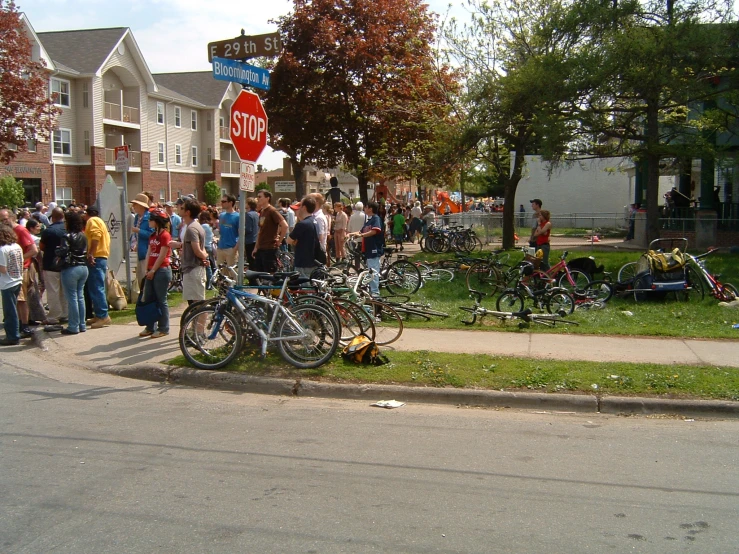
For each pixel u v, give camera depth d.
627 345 9.31
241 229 8.49
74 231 10.34
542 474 5.26
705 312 11.45
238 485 4.97
